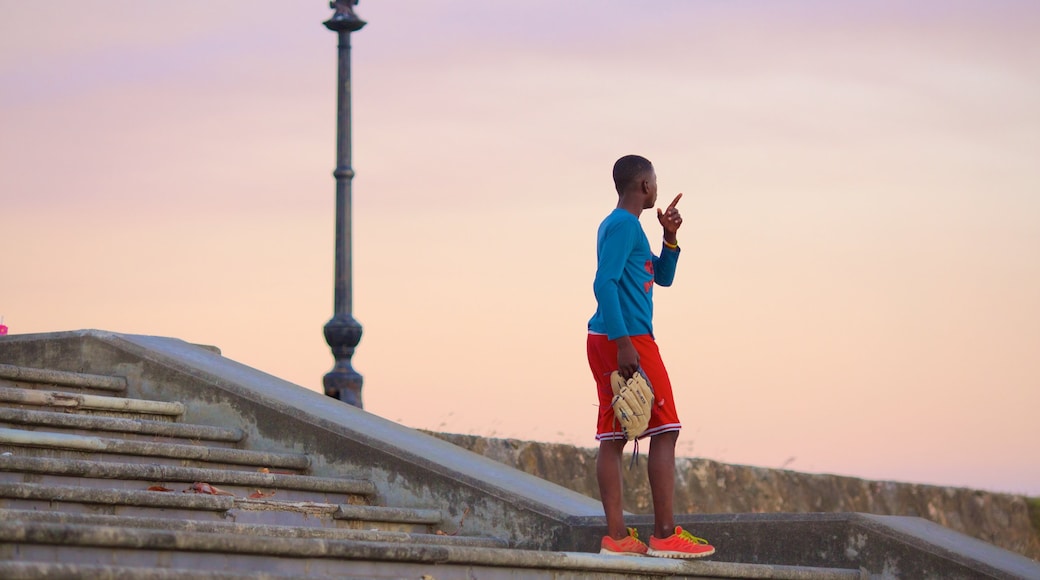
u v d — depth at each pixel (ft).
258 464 34.55
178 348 40.63
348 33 49.65
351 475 35.19
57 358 39.68
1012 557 29.86
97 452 31.76
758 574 27.48
